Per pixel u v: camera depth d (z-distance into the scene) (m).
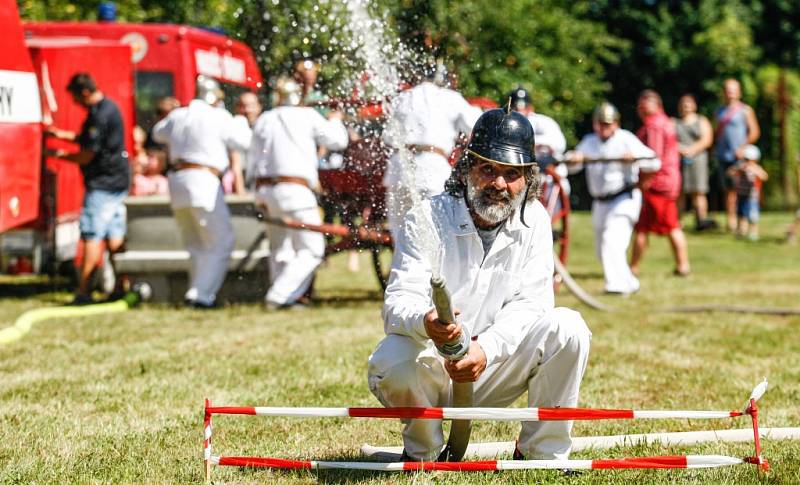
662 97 41.91
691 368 9.34
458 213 5.41
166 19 22.38
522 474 5.62
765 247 24.36
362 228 12.88
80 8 20.97
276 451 6.47
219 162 13.77
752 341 10.97
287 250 13.79
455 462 5.54
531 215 5.54
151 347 10.50
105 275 16.00
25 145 13.02
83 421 7.34
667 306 14.17
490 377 5.66
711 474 5.66
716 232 27.02
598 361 9.69
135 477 5.84
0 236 16.03
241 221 14.53
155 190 16.81
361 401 7.99
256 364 9.52
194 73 17.69
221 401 7.96
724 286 16.81
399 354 5.41
